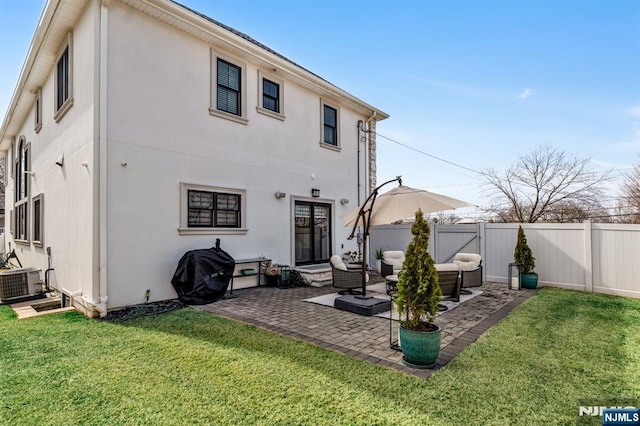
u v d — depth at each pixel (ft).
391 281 23.81
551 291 27.76
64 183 24.97
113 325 17.67
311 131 35.40
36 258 32.37
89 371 11.91
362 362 12.74
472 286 25.76
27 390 10.58
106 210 20.30
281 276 29.07
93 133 20.01
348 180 40.06
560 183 69.10
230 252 27.32
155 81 22.99
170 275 23.49
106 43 20.54
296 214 33.78
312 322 18.35
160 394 10.27
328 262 37.19
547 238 30.14
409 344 12.23
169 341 15.03
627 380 11.18
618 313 20.31
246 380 11.16
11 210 47.57
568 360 12.91
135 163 21.79
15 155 45.01
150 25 22.84
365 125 43.16
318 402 9.78
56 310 21.50
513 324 17.89
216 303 23.00
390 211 18.72
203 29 24.90
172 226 23.66
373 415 9.12
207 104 26.07
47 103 29.96
